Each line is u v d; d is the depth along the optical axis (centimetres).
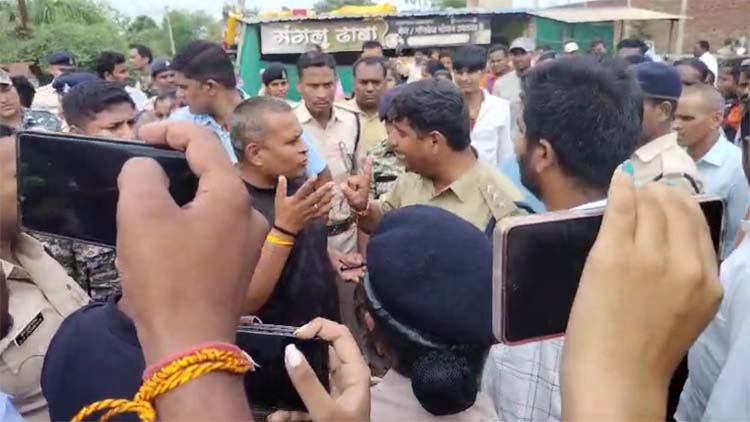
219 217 68
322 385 105
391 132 252
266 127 230
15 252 168
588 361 55
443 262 119
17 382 158
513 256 73
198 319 65
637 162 258
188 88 351
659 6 1669
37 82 952
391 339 122
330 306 239
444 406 118
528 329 74
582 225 74
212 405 63
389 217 131
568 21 1471
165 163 77
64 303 170
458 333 117
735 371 142
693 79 525
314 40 1339
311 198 206
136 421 86
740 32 1526
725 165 337
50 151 103
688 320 56
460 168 247
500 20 1493
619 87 151
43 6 1232
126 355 91
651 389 55
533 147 155
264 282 206
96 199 103
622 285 56
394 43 1396
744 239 162
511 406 143
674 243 57
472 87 483
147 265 64
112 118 292
